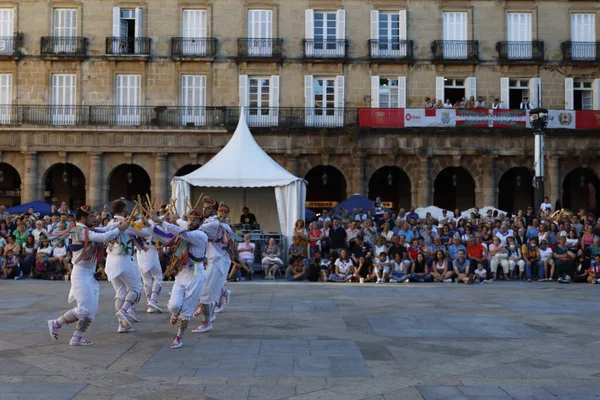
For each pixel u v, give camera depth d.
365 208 30.06
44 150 36.31
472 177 36.91
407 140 36.16
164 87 37.06
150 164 36.69
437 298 16.77
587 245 22.55
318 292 18.05
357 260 22.44
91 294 10.22
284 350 9.98
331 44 37.22
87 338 10.89
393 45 37.31
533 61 36.94
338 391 7.74
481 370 8.82
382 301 15.98
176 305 10.05
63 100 37.03
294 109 36.88
